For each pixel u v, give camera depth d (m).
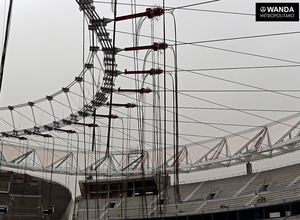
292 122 44.44
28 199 53.34
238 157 47.59
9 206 51.25
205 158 52.22
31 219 52.12
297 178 42.25
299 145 43.47
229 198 45.84
